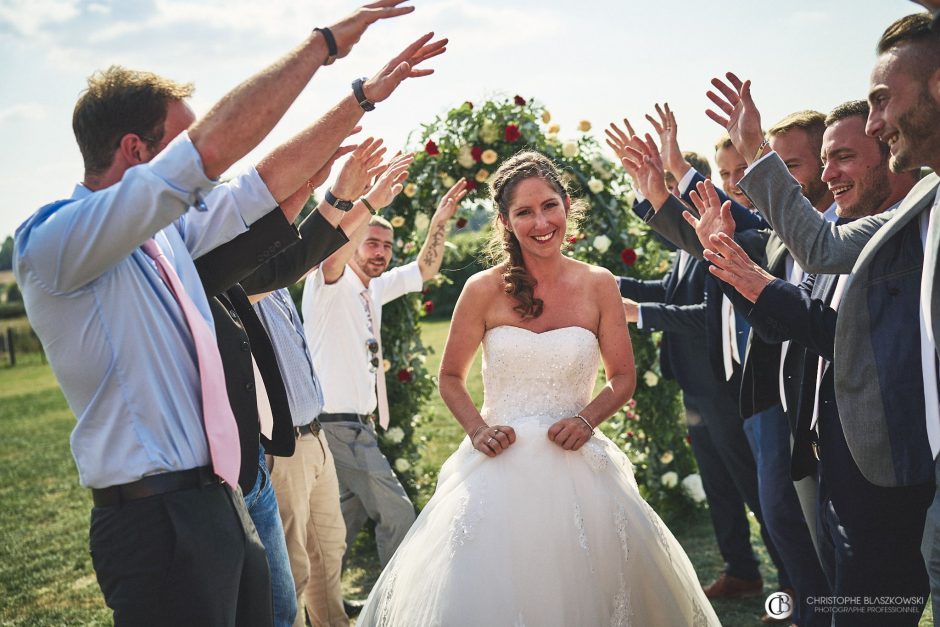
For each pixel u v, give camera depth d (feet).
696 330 13.97
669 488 18.47
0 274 146.51
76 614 15.12
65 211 6.25
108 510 6.67
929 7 5.69
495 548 8.79
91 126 7.00
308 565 11.84
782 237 8.77
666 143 12.57
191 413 6.85
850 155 9.43
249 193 7.20
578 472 9.33
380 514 14.15
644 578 9.03
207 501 6.84
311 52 6.39
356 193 9.12
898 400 7.74
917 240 7.83
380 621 9.34
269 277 8.92
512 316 10.28
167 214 6.13
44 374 72.13
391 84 7.07
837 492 8.59
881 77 7.22
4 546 20.01
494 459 9.54
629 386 10.09
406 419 18.92
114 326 6.59
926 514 7.65
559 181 10.35
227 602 6.82
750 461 13.98
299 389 11.52
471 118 18.35
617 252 18.53
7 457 32.73
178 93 7.22
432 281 19.04
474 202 18.83
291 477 11.64
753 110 9.72
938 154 7.10
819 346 8.60
